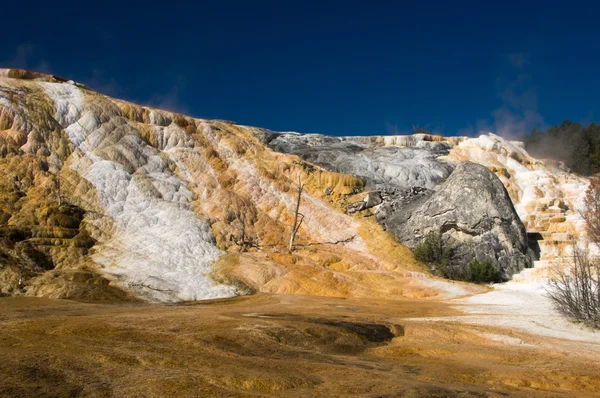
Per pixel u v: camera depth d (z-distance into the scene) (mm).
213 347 12570
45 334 12844
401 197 47000
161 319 15695
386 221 44750
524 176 57156
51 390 8305
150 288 26219
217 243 35562
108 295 24172
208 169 44500
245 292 28172
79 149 39750
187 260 31562
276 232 39625
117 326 14023
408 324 18500
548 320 20922
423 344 15664
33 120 38969
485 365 13055
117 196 36969
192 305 23047
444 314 23047
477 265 36625
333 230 41906
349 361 12742
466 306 26141
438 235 40156
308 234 40938
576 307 20438
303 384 9883
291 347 13844
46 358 10117
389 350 14812
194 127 49219
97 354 10781
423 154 57750
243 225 36812
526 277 36031
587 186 55969
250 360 11602
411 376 11391
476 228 38844
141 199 37594
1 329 13094
